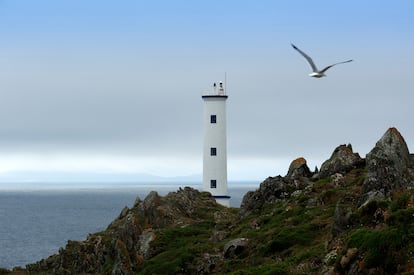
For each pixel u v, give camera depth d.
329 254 62.62
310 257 66.06
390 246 53.34
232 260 77.38
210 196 136.25
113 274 87.19
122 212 122.00
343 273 55.56
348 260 55.34
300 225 79.88
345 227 65.62
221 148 148.38
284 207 91.06
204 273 79.44
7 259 170.25
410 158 80.19
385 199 69.88
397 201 61.62
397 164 76.19
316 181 99.06
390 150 77.06
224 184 148.38
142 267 87.50
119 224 112.31
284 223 83.44
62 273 100.00
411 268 51.06
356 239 56.66
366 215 64.62
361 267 53.41
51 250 189.25
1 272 108.38
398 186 74.38
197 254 84.56
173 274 81.69
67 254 104.62
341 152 100.38
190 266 82.25
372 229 59.69
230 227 96.44
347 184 89.94
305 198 89.75
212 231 99.38
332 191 86.69
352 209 73.75
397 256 52.38
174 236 97.06
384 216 60.72
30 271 108.62
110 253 93.81
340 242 63.31
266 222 89.12
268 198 99.69
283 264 67.44
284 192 98.94
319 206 85.38
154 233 97.56
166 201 116.69
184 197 122.06
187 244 92.44
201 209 121.00
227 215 117.56
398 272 51.47
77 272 98.69
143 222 109.00
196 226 105.44
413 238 53.41
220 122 148.38
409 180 75.56
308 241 74.50
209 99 148.50
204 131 149.38
